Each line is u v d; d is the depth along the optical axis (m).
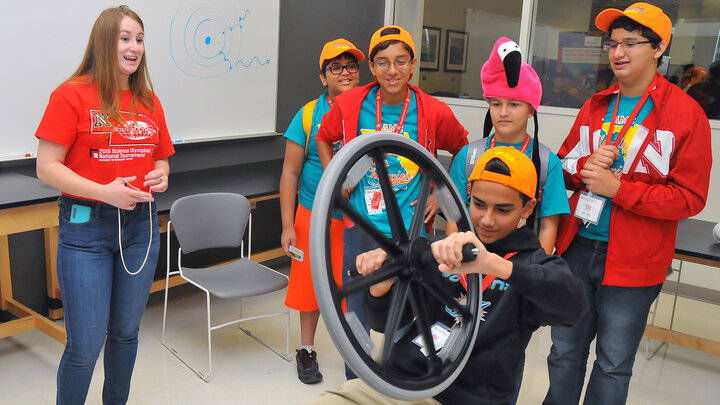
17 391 2.48
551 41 4.50
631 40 1.78
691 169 1.79
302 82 4.22
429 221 1.98
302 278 2.66
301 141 2.62
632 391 2.78
